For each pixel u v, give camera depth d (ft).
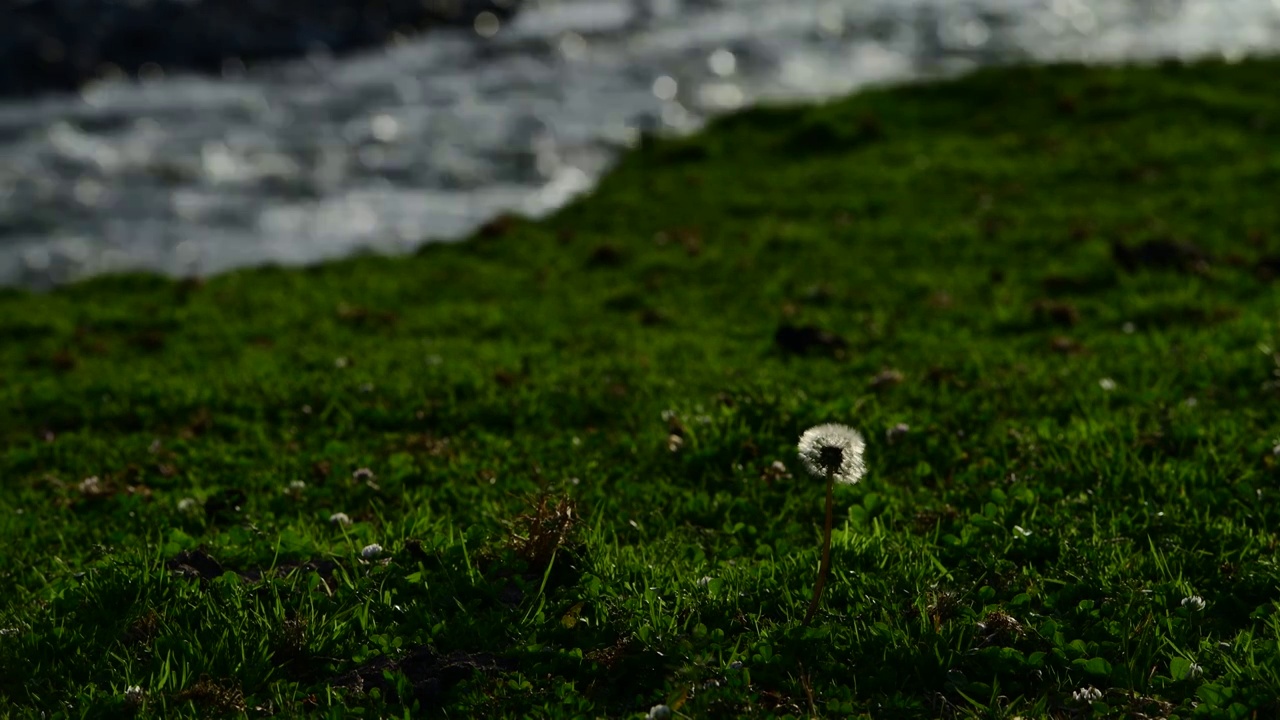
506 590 21.76
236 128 127.24
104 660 19.38
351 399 38.63
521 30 185.06
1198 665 18.20
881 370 39.73
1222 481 26.40
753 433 32.42
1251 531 23.61
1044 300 49.57
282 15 184.96
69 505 30.68
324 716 17.65
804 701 17.93
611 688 18.65
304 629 20.04
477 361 43.65
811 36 166.81
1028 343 43.09
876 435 32.24
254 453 34.50
